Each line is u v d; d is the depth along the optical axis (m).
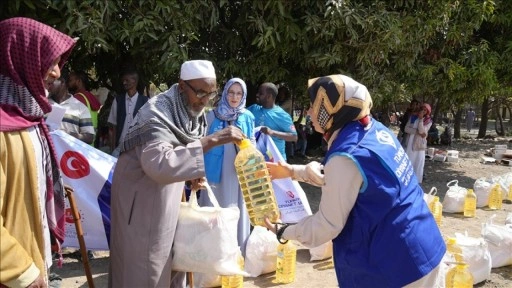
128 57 6.93
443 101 11.52
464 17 8.55
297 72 8.25
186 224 2.79
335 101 2.35
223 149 4.36
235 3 6.74
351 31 6.52
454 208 7.30
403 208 2.30
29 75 2.04
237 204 4.46
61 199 2.44
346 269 2.41
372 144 2.31
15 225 2.00
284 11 6.38
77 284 4.37
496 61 9.63
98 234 4.67
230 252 2.81
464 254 4.57
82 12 5.19
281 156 5.16
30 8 5.32
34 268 1.96
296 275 4.72
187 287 4.05
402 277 2.27
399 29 6.90
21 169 2.00
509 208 7.79
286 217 5.17
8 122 1.95
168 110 2.68
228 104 4.56
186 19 5.88
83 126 4.99
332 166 2.29
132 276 2.67
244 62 7.06
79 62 7.10
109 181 4.66
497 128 26.12
